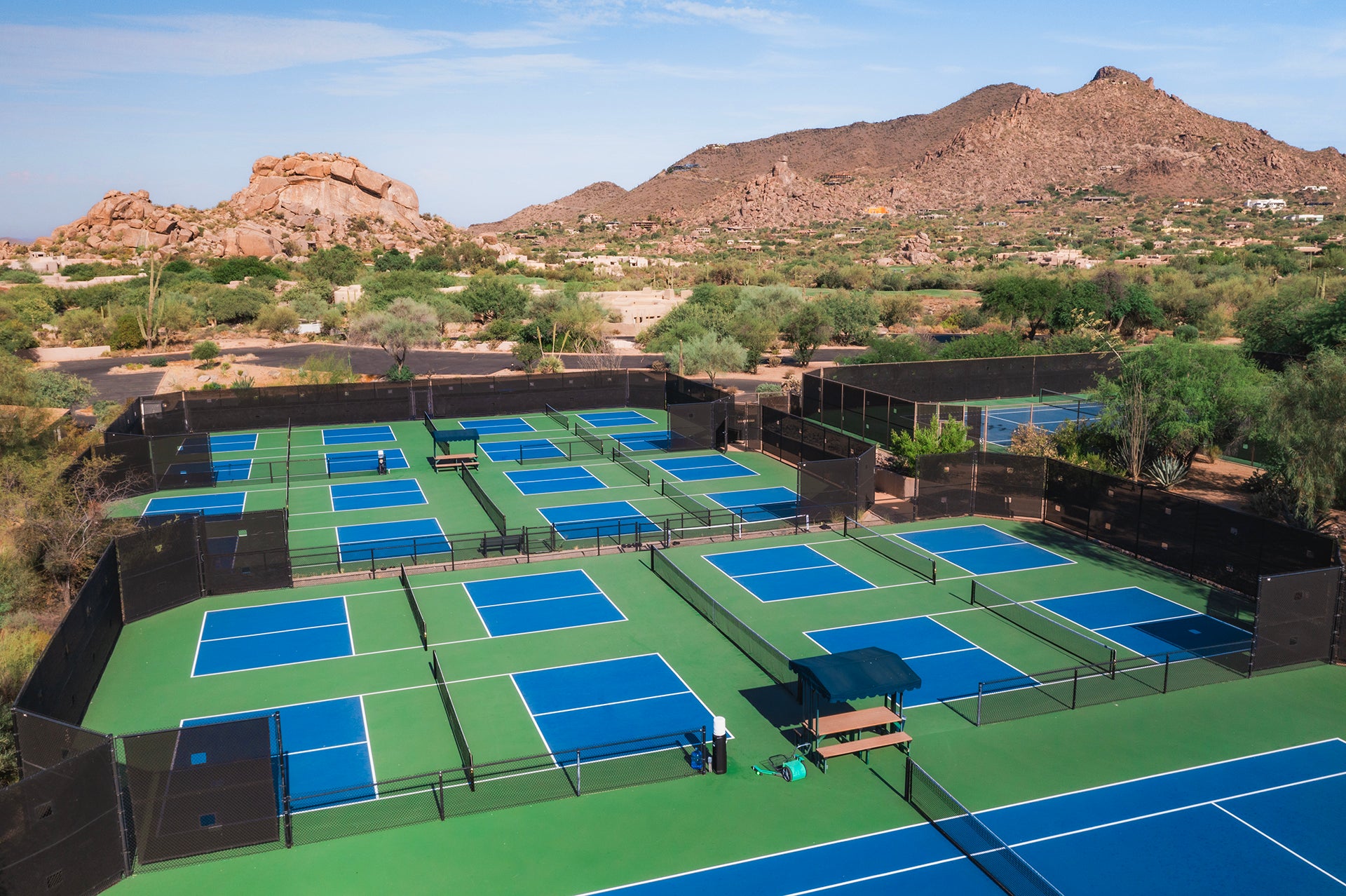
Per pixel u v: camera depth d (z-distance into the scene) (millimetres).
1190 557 32438
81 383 58844
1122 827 18031
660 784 19656
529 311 108312
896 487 42938
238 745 17375
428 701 23688
